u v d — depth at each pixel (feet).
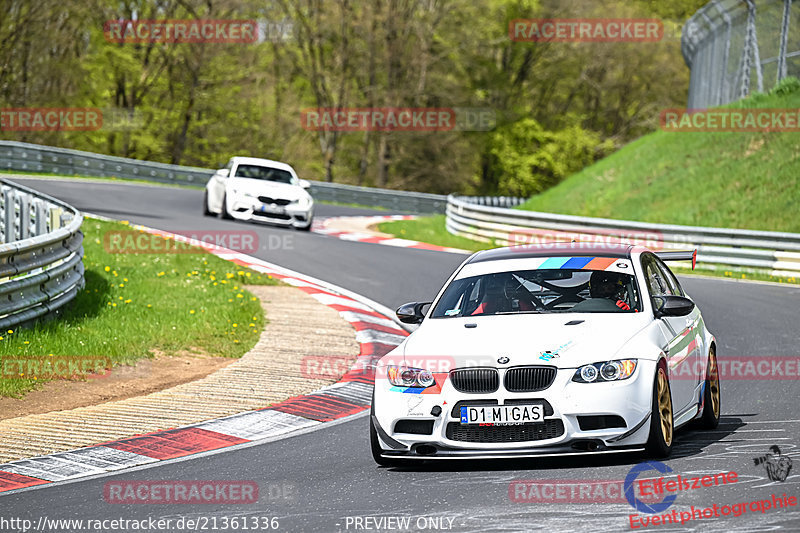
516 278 67.10
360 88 539.29
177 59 509.35
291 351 105.81
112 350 96.32
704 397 68.44
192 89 510.17
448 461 61.36
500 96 545.44
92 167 340.59
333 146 536.01
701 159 246.27
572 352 56.80
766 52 251.60
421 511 48.88
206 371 96.27
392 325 126.41
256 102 542.57
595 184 269.44
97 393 85.20
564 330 58.85
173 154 529.04
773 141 234.38
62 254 110.22
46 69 433.07
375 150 552.41
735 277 180.34
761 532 42.22
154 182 352.28
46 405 80.59
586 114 578.66
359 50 519.19
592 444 55.72
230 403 83.10
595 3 550.77
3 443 69.31
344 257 184.85
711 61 288.51
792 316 125.80
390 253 194.70
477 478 55.62
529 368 56.39
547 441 55.52
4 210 151.43
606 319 60.80
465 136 531.09
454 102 521.24
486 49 549.13
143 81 504.84
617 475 53.93
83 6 446.60
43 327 100.99
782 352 102.01
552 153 536.01
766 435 65.10
